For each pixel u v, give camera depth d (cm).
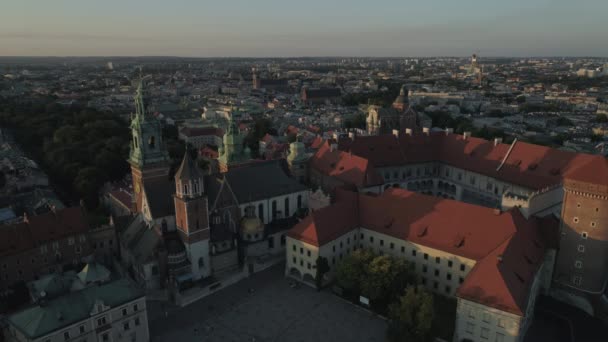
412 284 10319
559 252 10544
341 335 9456
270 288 11275
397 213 11688
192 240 11362
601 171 9788
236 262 12381
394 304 9156
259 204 13412
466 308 8750
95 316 8462
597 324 9800
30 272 11462
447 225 10831
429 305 8656
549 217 11206
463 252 10188
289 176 15988
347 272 10350
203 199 11369
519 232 10044
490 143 16512
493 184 15625
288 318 10056
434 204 11381
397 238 11288
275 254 13075
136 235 12088
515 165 15188
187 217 11156
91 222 15000
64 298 8512
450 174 17300
